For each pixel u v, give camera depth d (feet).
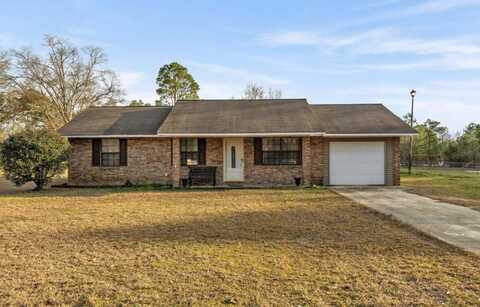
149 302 12.14
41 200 37.68
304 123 50.47
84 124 55.57
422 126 121.70
